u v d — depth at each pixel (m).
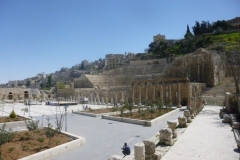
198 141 17.73
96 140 21.33
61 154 16.98
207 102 53.22
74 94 94.50
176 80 52.00
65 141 19.30
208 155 14.29
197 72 72.94
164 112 38.16
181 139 18.52
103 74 124.38
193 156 14.16
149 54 136.62
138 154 12.14
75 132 25.34
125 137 22.36
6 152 15.34
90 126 29.27
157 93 65.44
